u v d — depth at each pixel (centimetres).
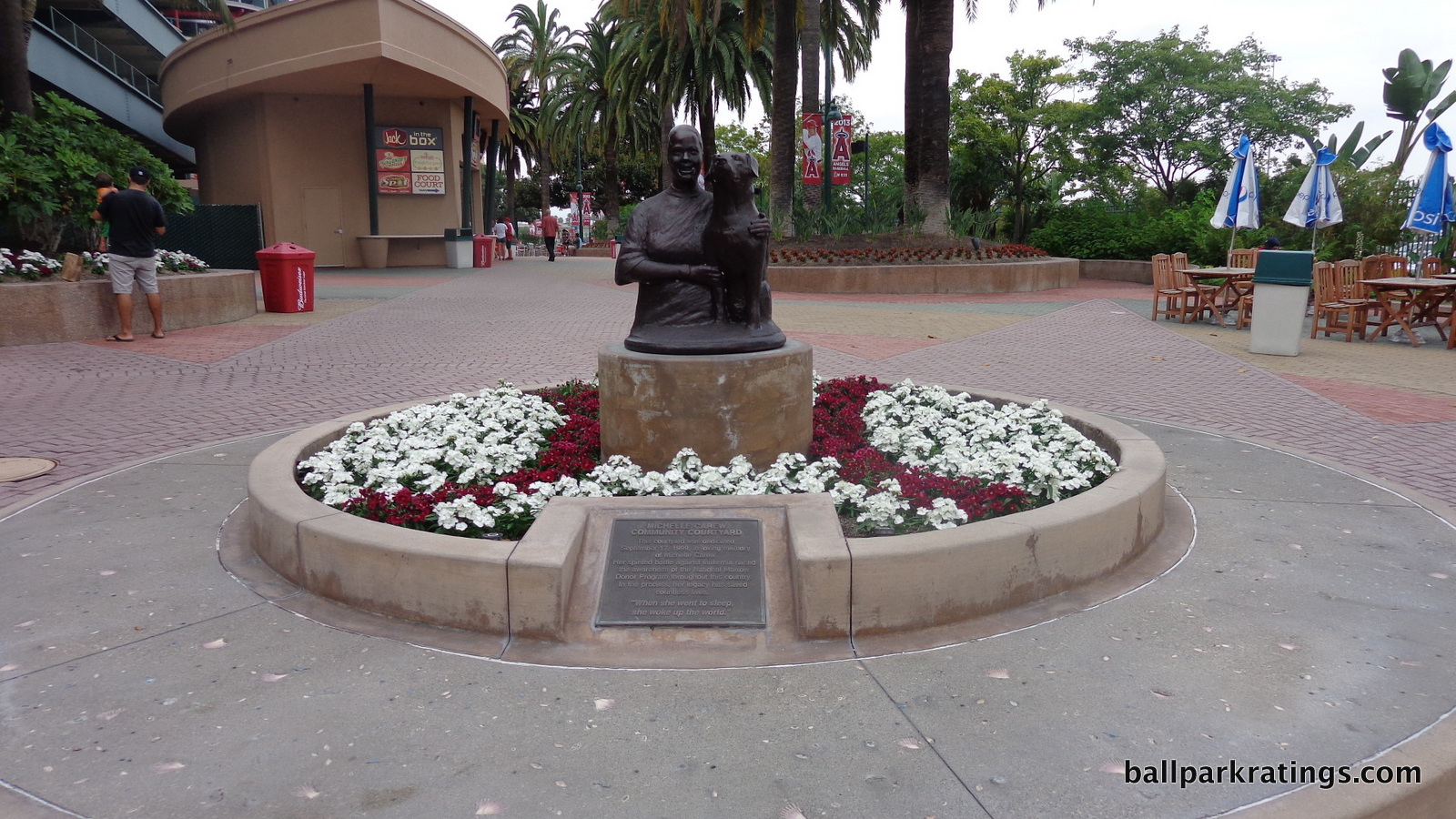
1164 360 1121
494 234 3969
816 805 265
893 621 372
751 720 311
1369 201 2320
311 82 2684
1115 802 265
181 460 652
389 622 387
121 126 3247
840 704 320
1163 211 2953
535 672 344
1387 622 384
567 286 2227
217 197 3180
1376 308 1347
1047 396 903
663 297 542
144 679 338
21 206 1314
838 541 379
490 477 514
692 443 513
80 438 718
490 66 3191
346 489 475
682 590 385
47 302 1152
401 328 1392
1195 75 3791
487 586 370
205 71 2762
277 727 306
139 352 1119
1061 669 344
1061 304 1823
